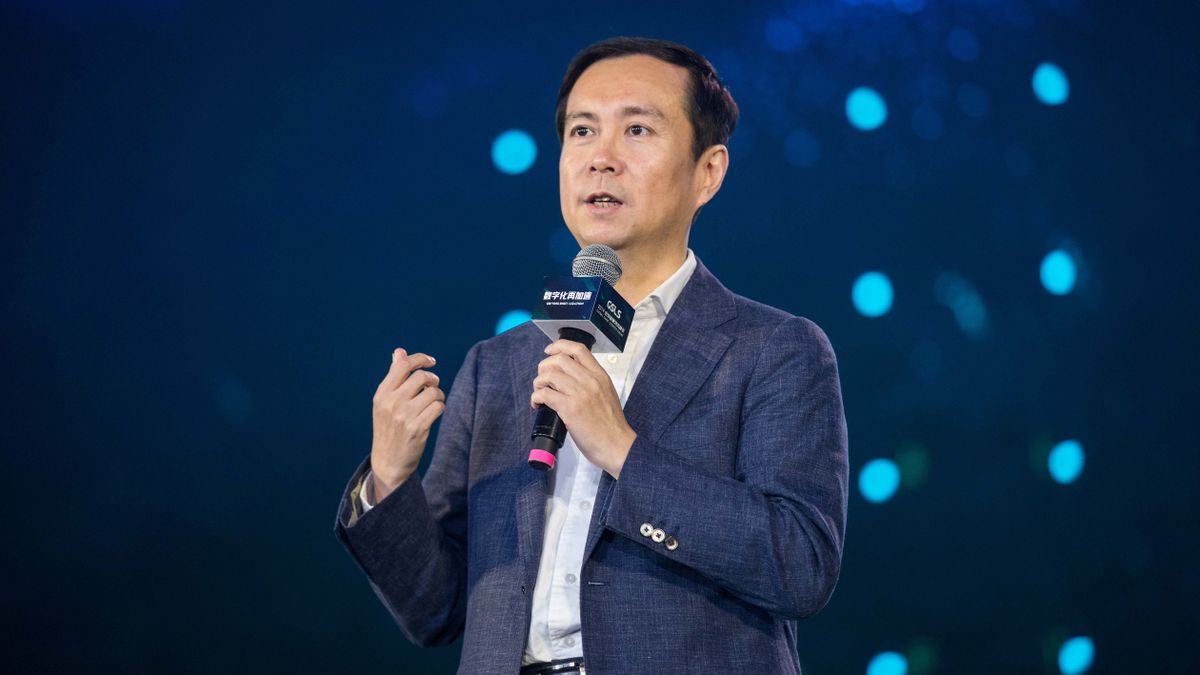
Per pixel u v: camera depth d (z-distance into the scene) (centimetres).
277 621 848
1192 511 902
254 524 857
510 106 898
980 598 880
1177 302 924
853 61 923
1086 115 939
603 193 382
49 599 836
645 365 364
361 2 905
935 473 890
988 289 911
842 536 341
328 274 883
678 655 325
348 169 893
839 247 903
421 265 885
